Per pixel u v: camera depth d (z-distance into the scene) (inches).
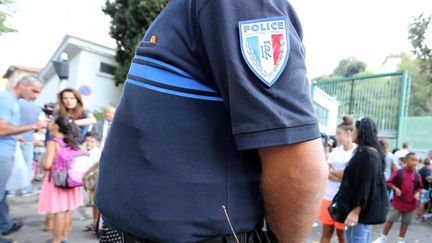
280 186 30.6
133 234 33.7
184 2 35.2
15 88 189.8
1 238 156.6
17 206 219.5
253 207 33.8
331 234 154.8
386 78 365.7
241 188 33.1
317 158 29.4
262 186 32.6
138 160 33.2
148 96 33.6
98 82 684.1
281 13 31.2
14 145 144.3
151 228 31.9
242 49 29.3
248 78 29.0
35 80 191.2
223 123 32.7
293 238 33.6
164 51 33.8
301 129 28.5
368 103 377.4
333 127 353.4
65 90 166.4
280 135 28.0
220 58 30.3
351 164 130.4
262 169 32.2
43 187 138.4
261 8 30.7
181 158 31.9
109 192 35.1
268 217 34.8
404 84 351.3
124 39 669.3
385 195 130.9
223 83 30.8
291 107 28.8
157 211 31.8
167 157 32.0
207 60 32.3
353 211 128.7
